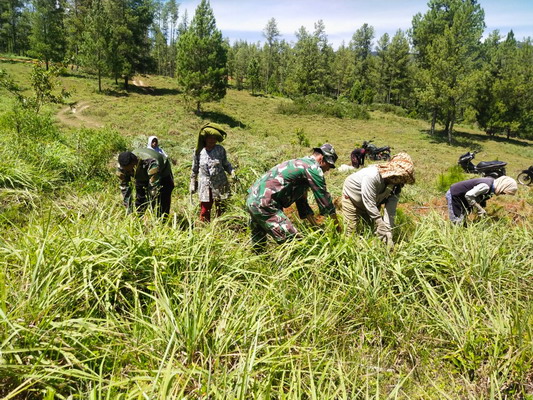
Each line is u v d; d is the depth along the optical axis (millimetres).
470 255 3018
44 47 44688
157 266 2475
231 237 3479
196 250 2727
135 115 30922
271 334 2232
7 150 6090
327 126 39875
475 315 2451
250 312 2236
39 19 46312
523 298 2762
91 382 1805
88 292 2281
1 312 1793
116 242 2695
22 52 65625
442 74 34156
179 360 1945
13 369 1692
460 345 2289
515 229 3762
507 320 2381
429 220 3803
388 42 61281
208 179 4676
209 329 2146
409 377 2131
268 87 65875
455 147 33656
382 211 4422
